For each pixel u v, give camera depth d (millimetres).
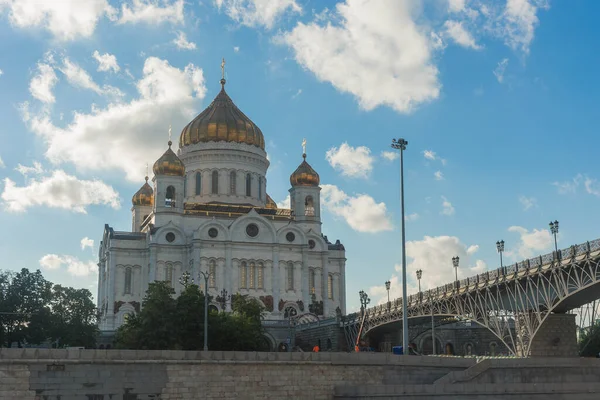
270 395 66188
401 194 71438
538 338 89750
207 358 65125
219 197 173875
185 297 101688
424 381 68375
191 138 178125
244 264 163625
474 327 149750
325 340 148375
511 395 59531
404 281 70000
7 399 59938
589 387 59969
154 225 163625
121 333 109688
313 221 174125
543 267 86438
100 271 180250
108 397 62250
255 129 180875
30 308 128875
